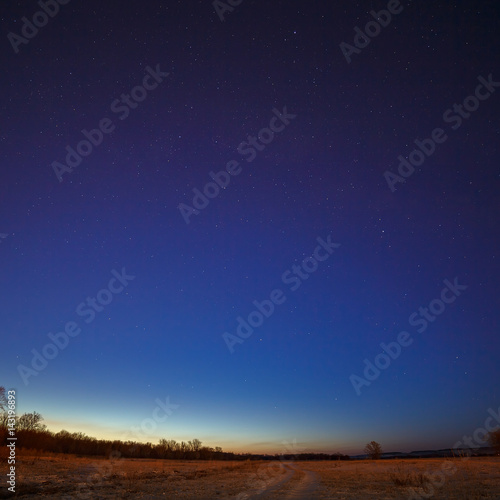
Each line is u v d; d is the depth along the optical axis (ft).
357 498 65.00
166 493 72.23
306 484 95.45
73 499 63.72
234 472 151.94
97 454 240.94
